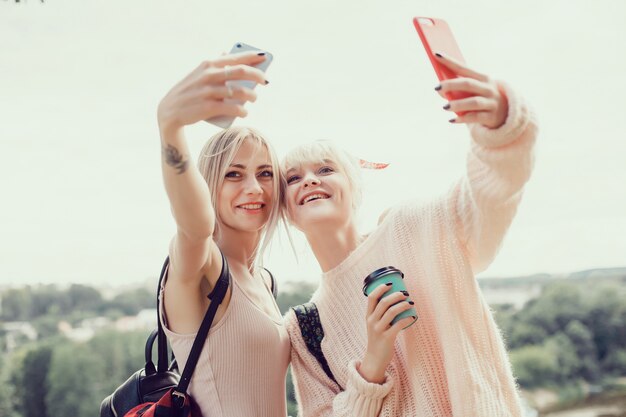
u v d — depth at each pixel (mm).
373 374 1405
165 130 1172
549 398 24531
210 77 1104
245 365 1528
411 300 1434
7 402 21828
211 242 1485
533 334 26594
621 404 22719
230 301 1534
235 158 1627
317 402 1607
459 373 1384
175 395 1470
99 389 22156
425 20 1203
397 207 1603
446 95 1148
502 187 1233
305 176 1660
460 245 1443
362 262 1605
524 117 1144
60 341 22953
